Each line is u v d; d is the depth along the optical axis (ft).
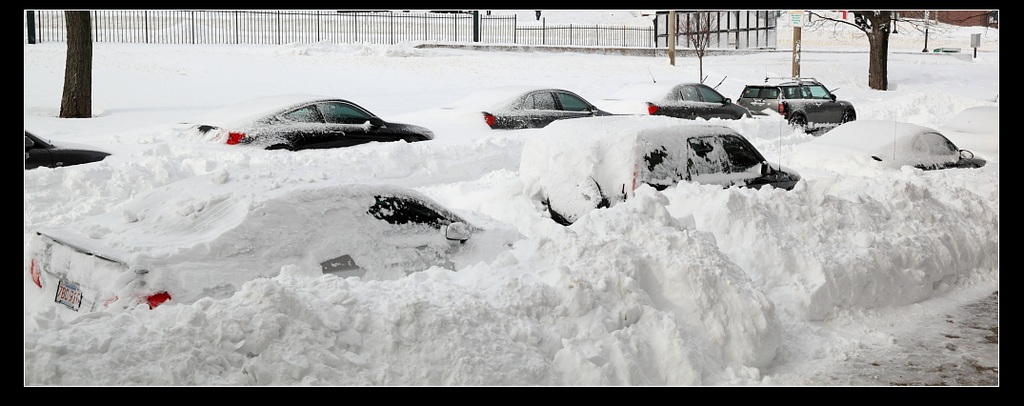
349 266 21.09
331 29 148.87
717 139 33.40
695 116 73.77
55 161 41.57
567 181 30.99
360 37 144.36
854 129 49.39
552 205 31.07
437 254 22.68
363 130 51.67
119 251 19.12
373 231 21.79
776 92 82.43
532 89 63.98
